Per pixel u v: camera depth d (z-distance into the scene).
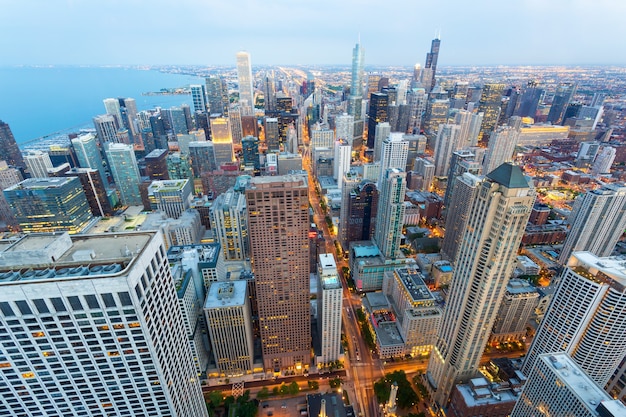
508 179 151.38
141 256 85.88
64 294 78.62
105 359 91.12
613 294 171.38
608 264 183.62
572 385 134.38
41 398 94.81
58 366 89.81
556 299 198.00
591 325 183.38
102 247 91.31
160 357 96.56
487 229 162.38
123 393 99.31
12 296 76.81
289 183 188.00
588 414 124.12
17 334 82.19
